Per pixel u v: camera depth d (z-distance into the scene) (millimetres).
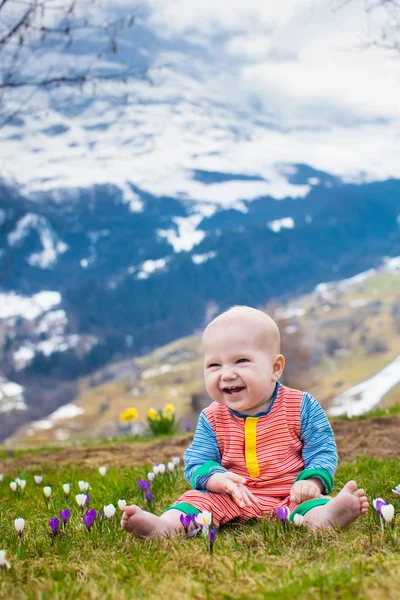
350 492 3258
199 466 3764
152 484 5102
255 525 3535
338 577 2479
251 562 2805
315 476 3602
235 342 3744
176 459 5496
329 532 3174
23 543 3473
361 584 2379
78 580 2764
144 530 3352
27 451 11016
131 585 2654
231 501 3645
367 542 3057
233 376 3719
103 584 2662
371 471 5207
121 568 2867
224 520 3592
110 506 3699
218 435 3898
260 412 3830
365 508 3248
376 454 6484
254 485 3744
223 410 3924
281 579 2545
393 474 5012
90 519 3541
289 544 3105
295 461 3775
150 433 13414
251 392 3717
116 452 9016
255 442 3775
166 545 3174
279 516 3260
